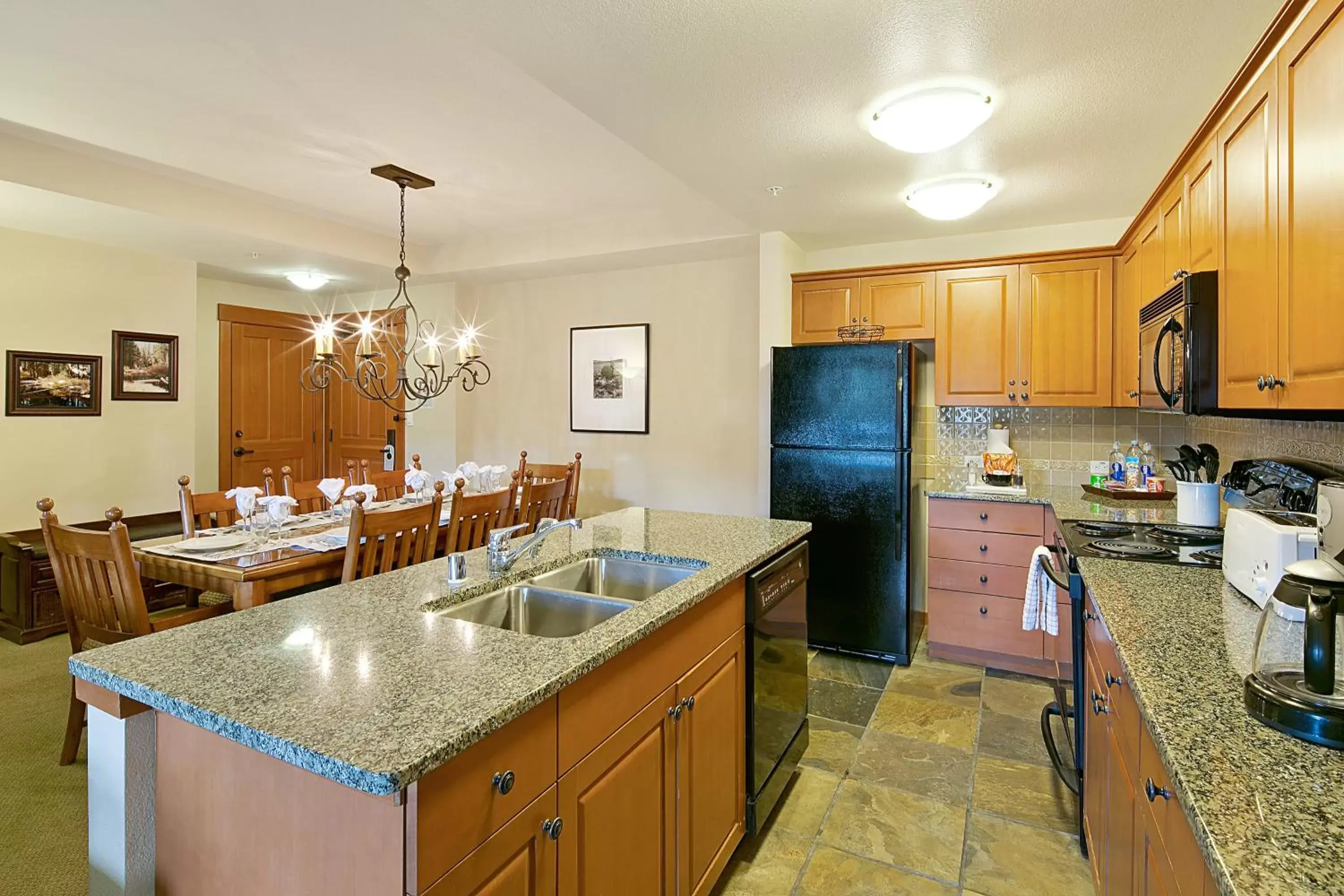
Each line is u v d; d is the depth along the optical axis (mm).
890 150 2512
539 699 1068
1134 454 3396
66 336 3932
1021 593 3252
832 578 3473
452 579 1737
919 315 3637
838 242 3951
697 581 1688
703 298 4492
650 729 1437
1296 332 1314
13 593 3586
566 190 3602
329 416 5938
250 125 2791
